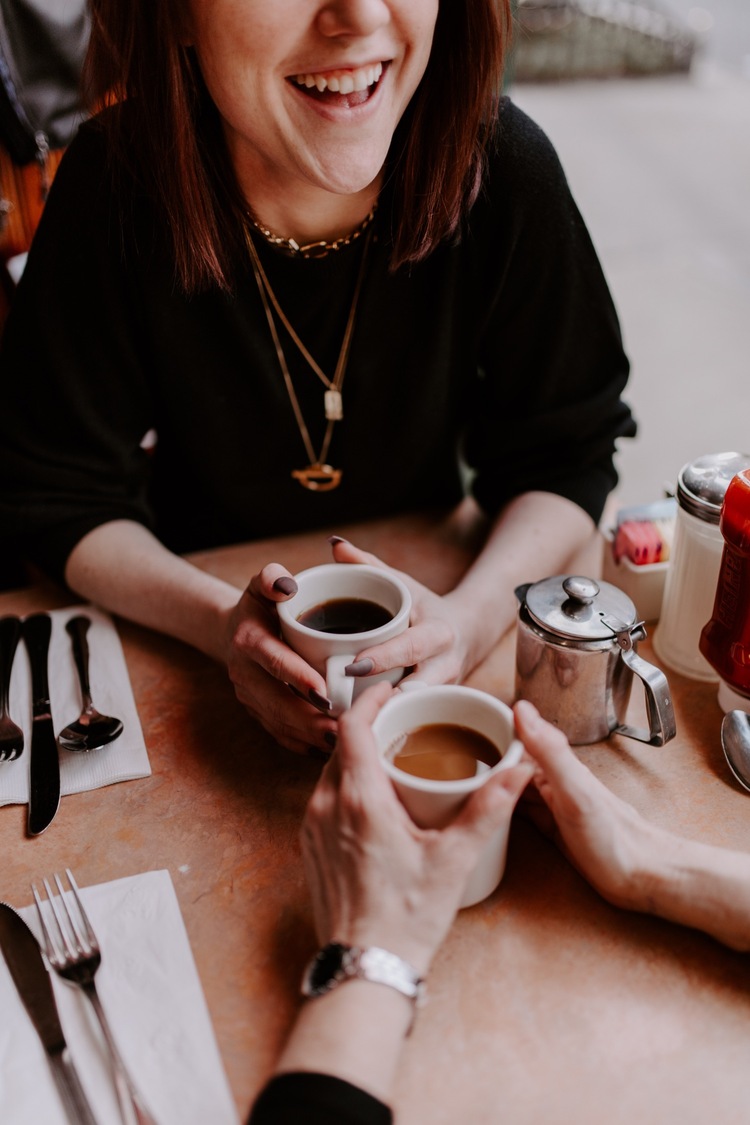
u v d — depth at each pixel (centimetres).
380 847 66
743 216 504
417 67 91
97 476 120
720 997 69
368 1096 58
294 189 103
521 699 91
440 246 112
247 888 78
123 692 98
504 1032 67
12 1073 64
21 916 75
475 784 67
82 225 109
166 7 89
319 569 91
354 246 110
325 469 129
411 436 126
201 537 137
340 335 118
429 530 124
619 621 84
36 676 99
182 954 72
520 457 124
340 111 89
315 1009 63
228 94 90
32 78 144
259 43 84
